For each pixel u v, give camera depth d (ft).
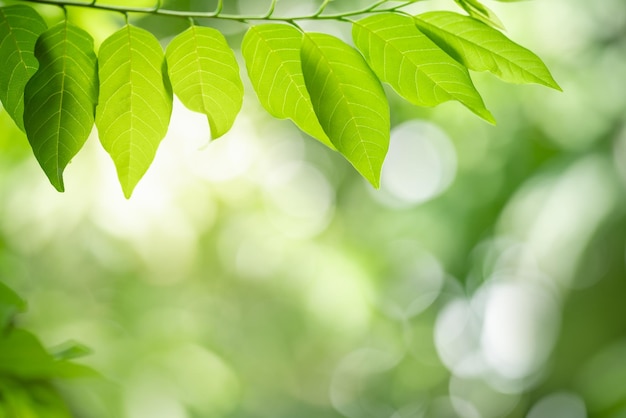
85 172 14.10
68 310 15.83
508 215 18.20
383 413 30.07
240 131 18.47
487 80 18.57
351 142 3.70
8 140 8.06
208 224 17.30
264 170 20.04
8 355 4.92
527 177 20.21
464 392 29.35
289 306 23.43
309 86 3.63
